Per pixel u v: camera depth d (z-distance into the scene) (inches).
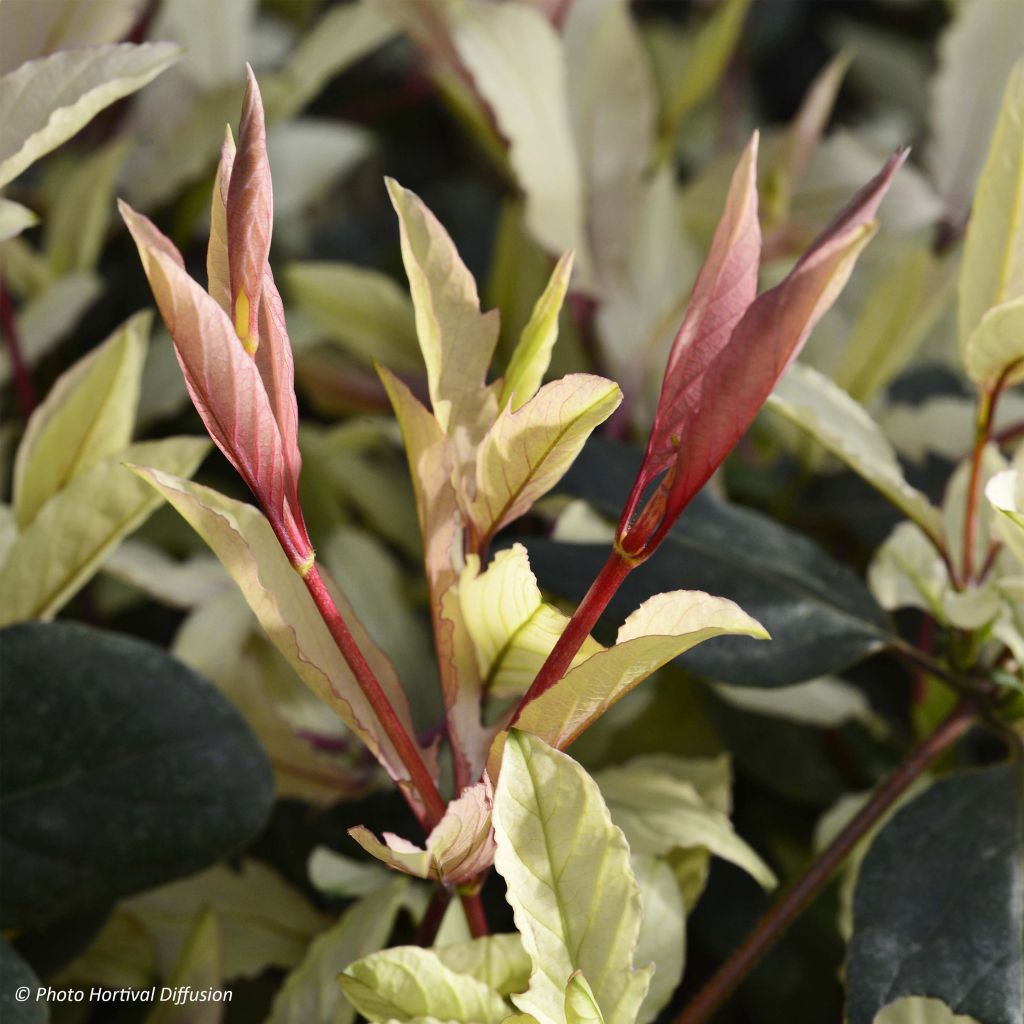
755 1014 29.5
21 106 24.3
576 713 22.5
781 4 58.3
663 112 42.7
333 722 30.0
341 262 48.0
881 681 31.6
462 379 23.4
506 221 34.0
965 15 36.0
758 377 21.5
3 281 32.3
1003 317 24.4
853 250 21.1
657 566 26.7
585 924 22.7
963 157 36.3
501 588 22.9
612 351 34.1
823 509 33.2
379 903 26.0
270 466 22.0
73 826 25.2
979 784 25.7
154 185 36.2
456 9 31.5
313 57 39.9
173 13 39.0
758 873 26.3
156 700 25.5
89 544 26.0
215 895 27.9
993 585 25.8
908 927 24.9
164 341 35.0
